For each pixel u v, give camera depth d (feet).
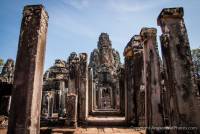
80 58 53.88
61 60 93.81
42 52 24.12
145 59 30.50
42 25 24.32
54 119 46.26
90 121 48.37
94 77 125.70
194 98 21.74
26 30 23.54
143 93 40.88
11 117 21.08
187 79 22.22
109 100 118.42
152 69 29.43
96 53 166.81
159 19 24.99
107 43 167.84
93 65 159.94
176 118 21.45
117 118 56.08
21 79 22.04
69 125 43.04
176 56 22.90
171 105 22.26
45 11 25.22
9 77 83.15
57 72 86.58
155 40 30.40
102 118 56.59
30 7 24.17
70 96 44.91
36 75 22.40
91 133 34.94
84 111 48.78
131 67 47.11
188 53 23.00
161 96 28.63
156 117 27.84
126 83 48.83
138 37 44.60
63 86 78.13
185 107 21.44
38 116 22.49
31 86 21.71
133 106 44.52
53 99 74.38
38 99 22.65
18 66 22.54
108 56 162.81
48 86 80.79
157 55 29.86
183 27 23.81
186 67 22.59
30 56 22.61
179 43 23.31
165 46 23.52
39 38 23.40
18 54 22.95
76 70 52.70
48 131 31.12
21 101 21.39
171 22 24.00
